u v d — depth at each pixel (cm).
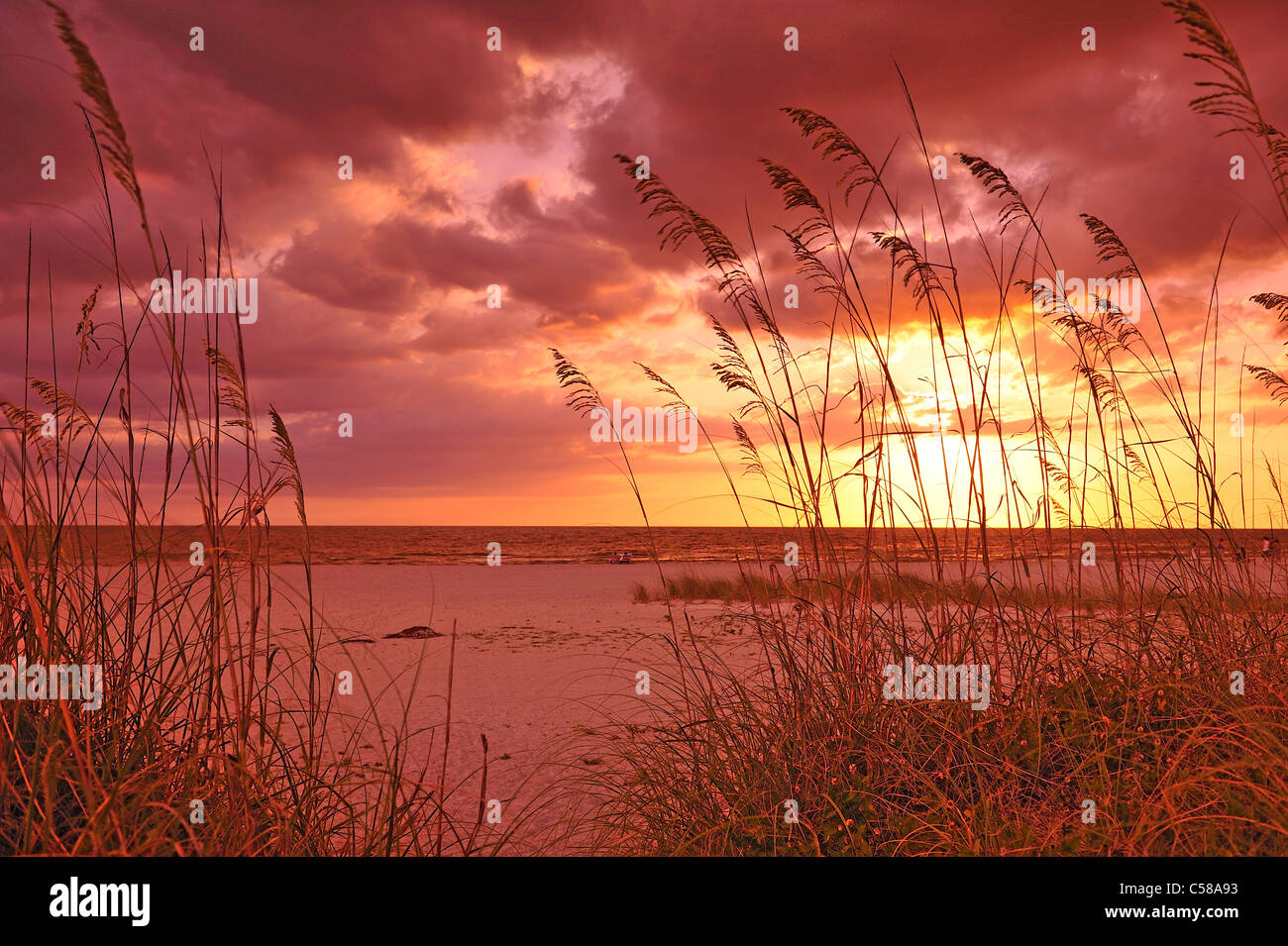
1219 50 234
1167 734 291
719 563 4012
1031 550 362
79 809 225
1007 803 282
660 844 302
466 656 1032
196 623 267
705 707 357
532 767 510
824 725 337
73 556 265
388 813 269
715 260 355
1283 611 343
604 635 1208
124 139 197
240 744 236
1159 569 359
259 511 259
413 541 7562
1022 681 341
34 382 256
